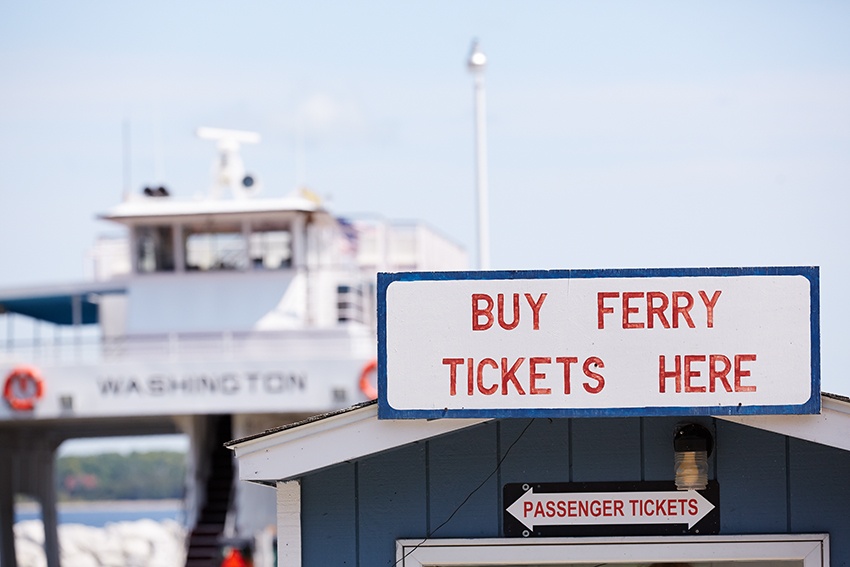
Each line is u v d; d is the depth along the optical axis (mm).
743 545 20344
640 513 20500
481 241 48938
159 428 87312
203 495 78688
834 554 20297
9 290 80688
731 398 18906
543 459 20641
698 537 20391
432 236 88750
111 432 87688
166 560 141375
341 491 20766
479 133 48969
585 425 20656
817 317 18906
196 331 78188
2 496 86688
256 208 77938
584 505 20547
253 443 19422
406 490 20703
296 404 71938
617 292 19000
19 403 72438
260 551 75062
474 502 20656
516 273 19062
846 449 19062
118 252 83688
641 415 18938
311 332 77312
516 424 20703
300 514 20719
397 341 19062
